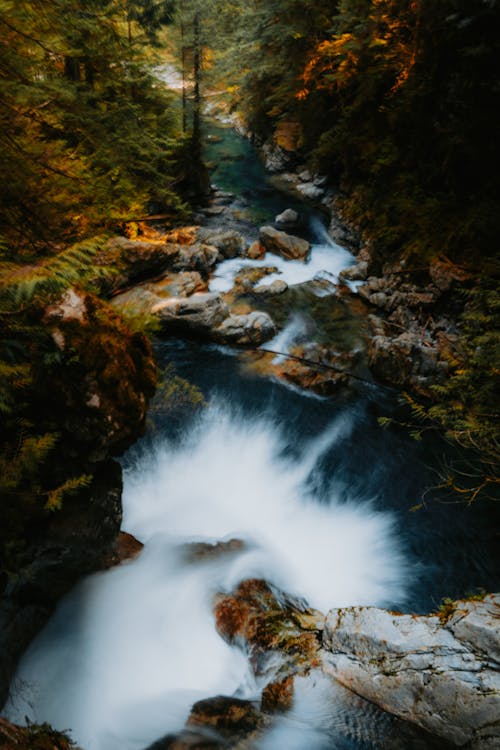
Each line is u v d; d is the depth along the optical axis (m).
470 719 3.24
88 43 7.51
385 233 13.20
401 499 7.49
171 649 4.43
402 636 3.84
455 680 3.37
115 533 5.09
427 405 9.17
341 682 3.93
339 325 11.37
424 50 12.77
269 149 23.77
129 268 11.12
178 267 12.39
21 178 4.26
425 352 9.46
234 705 3.85
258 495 7.32
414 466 8.08
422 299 10.97
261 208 18.45
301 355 10.39
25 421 3.66
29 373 3.80
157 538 5.75
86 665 4.11
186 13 17.66
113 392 4.42
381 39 14.44
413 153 13.84
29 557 4.00
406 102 13.34
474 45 10.98
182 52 19.14
